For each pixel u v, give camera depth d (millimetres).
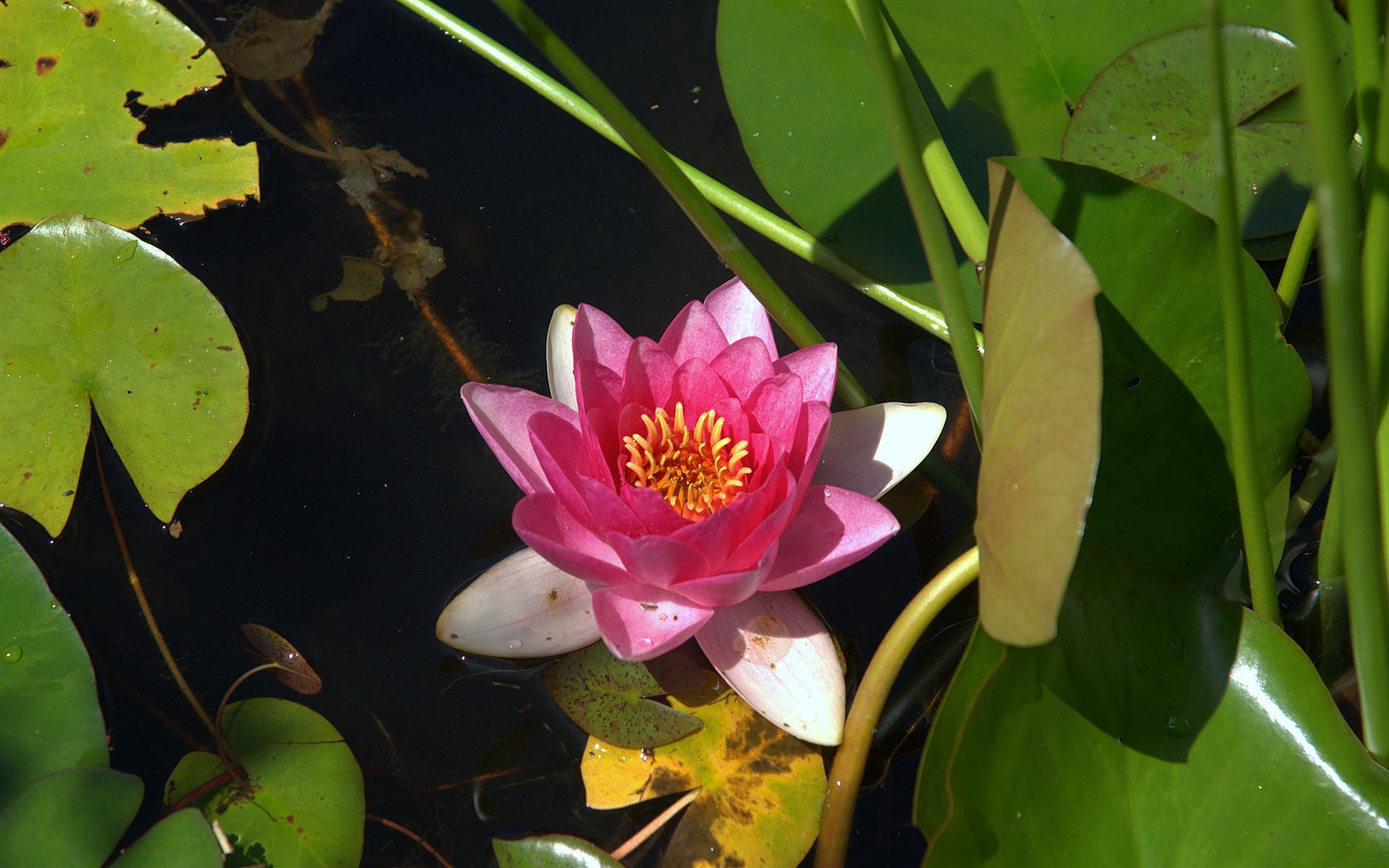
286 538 764
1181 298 715
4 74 833
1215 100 625
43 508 750
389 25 889
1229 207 637
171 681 735
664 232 837
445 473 781
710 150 855
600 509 705
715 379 728
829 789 715
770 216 808
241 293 813
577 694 732
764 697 719
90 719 706
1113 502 732
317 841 705
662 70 878
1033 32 827
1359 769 680
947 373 807
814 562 719
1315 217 743
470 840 717
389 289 818
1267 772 686
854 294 825
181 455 761
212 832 688
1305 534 764
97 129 830
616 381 725
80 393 766
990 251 682
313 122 859
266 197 837
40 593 721
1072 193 710
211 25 879
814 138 816
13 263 776
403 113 865
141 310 776
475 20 891
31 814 686
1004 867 672
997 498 658
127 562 755
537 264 828
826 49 832
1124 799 685
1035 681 688
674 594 720
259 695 736
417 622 751
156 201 818
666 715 724
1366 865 673
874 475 748
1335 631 740
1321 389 793
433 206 841
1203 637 702
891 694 744
